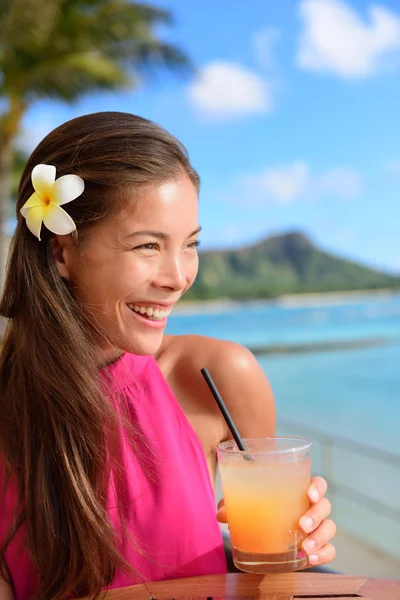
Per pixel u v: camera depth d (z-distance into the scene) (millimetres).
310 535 1294
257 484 1240
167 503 1520
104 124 1422
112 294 1384
